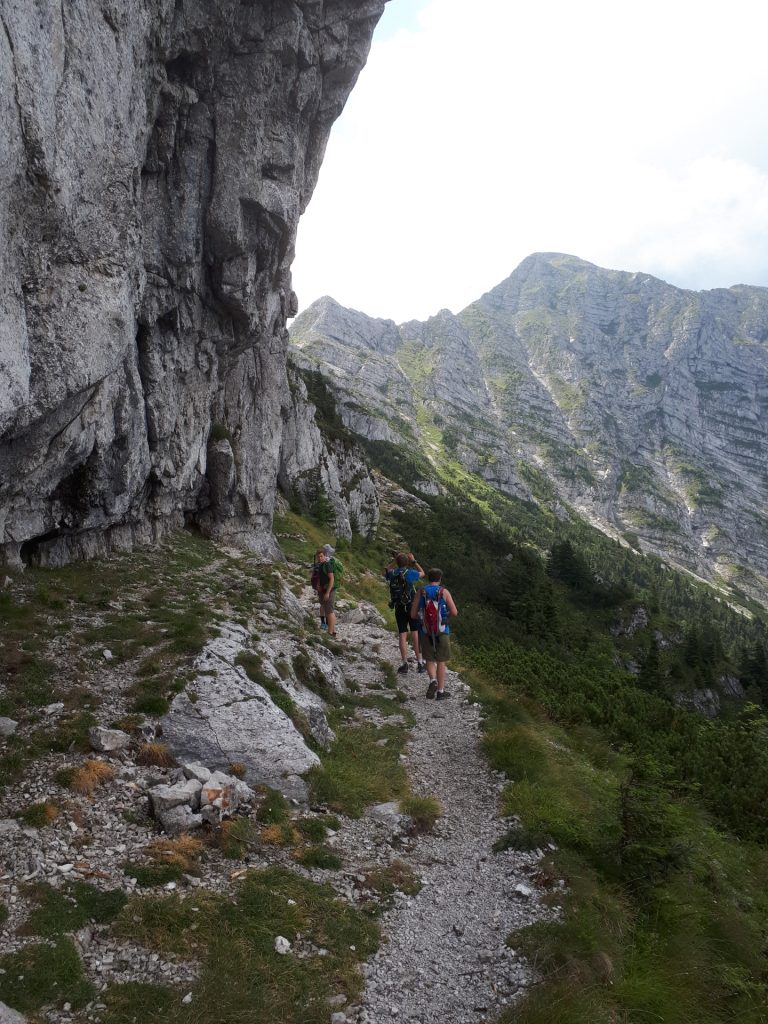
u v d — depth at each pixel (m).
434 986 5.39
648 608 83.62
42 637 10.80
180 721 8.75
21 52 9.82
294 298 31.69
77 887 5.49
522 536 182.38
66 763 7.41
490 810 8.88
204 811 6.96
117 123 13.98
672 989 5.86
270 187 21.98
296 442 50.19
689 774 14.31
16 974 4.44
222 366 25.95
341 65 24.16
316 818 7.78
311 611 20.28
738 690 71.44
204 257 21.77
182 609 14.18
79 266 13.14
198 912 5.52
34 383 11.56
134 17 14.71
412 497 92.94
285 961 5.24
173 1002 4.56
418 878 7.04
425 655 13.83
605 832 8.10
